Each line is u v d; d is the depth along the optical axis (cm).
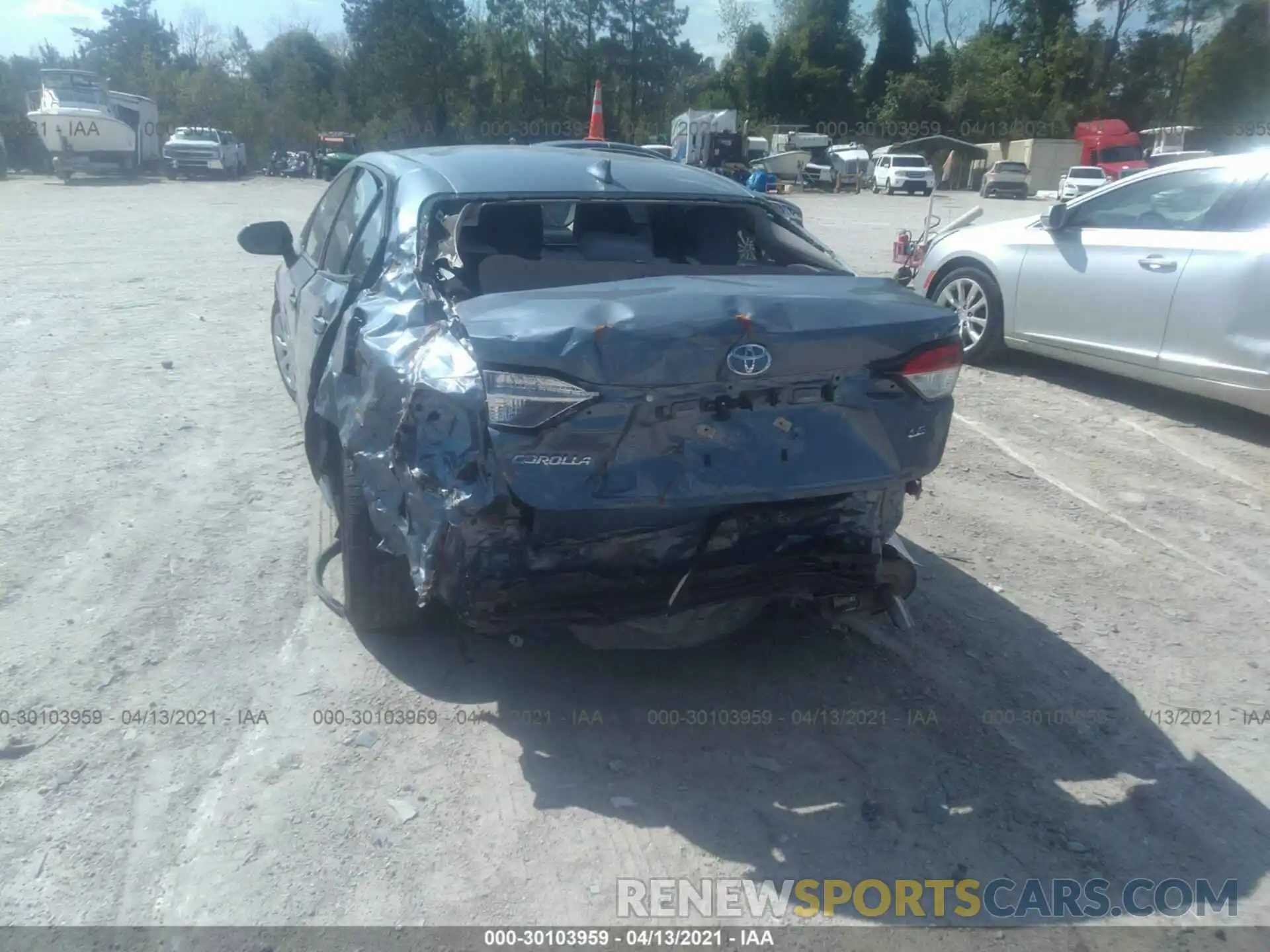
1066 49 5438
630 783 327
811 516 336
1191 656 407
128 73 5791
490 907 278
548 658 394
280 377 759
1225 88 5003
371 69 5022
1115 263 688
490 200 390
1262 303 608
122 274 1238
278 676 377
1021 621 429
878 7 5972
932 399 334
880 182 4125
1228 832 313
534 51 4984
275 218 2062
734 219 438
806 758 340
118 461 579
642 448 305
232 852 294
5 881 282
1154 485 575
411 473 308
